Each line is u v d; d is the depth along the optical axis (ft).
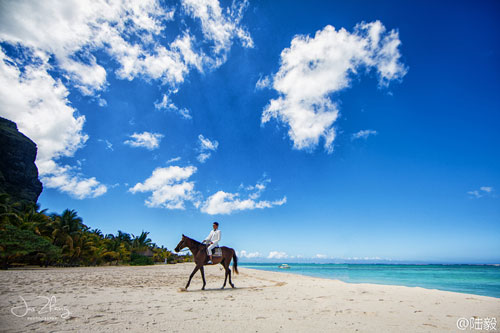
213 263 35.32
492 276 120.88
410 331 15.10
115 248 180.24
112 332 13.91
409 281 81.10
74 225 130.11
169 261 273.75
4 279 43.62
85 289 32.17
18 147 217.36
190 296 27.71
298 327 15.52
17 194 207.31
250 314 18.84
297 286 40.91
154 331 14.25
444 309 22.04
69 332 13.84
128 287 35.88
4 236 85.35
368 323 16.76
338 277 93.81
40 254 104.32
